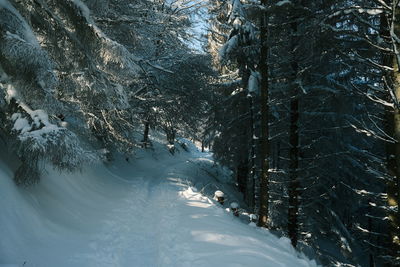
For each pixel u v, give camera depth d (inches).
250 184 671.8
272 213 518.9
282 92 463.5
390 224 293.3
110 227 277.0
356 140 540.7
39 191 261.6
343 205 598.2
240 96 601.6
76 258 190.4
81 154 241.0
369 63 251.3
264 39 375.9
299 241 453.1
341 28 298.8
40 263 171.8
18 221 197.2
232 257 191.6
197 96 793.6
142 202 421.1
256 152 562.9
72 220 260.2
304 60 399.5
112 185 478.0
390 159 296.2
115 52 296.8
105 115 451.8
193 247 214.1
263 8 343.9
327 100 439.5
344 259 574.2
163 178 727.1
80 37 306.0
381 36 247.6
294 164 416.5
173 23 634.8
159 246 223.3
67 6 296.2
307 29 314.8
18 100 235.9
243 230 285.9
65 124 392.5
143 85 695.1
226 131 638.5
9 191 208.5
